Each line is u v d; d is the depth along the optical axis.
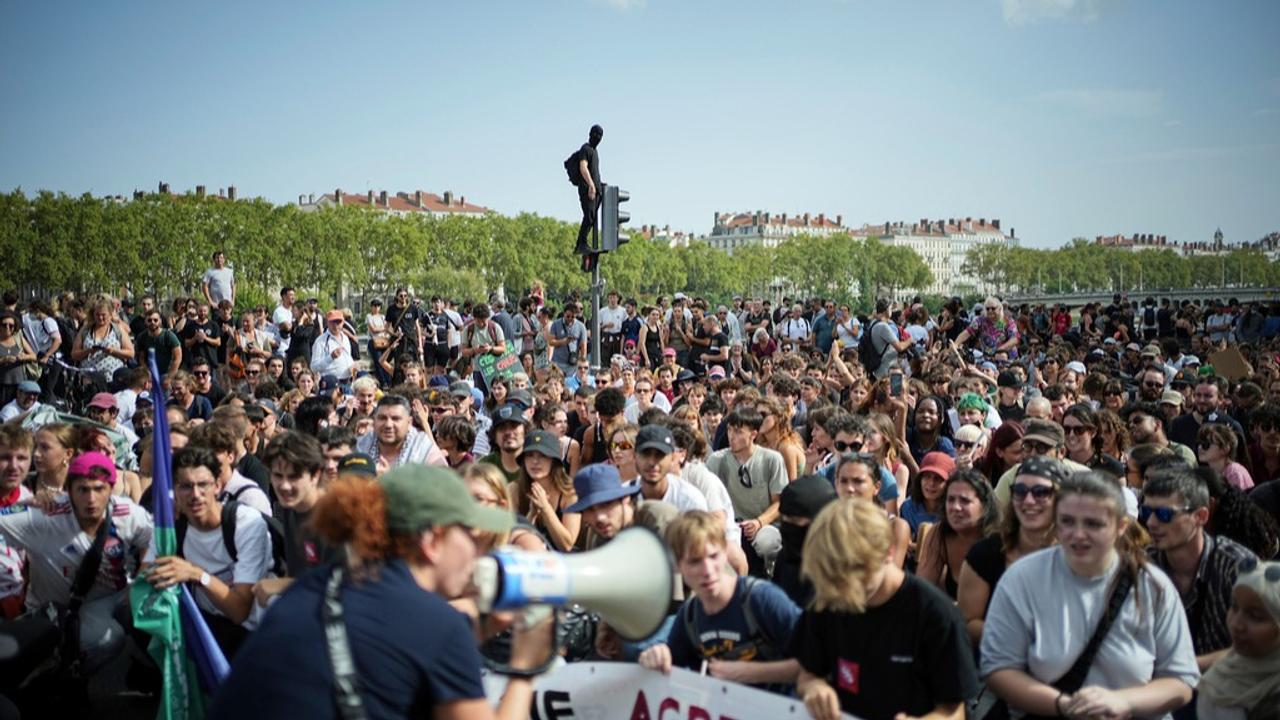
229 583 5.50
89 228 83.31
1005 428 7.36
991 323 19.55
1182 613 3.83
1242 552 4.45
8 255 79.75
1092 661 3.77
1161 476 4.52
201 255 90.06
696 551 3.95
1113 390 10.61
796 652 3.77
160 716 4.91
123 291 87.56
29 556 5.87
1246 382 10.55
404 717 2.62
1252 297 106.75
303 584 2.74
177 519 5.59
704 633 4.09
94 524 5.90
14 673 5.26
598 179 15.61
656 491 6.19
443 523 2.78
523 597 2.89
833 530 3.46
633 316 20.56
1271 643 3.97
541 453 6.60
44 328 14.66
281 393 12.23
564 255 133.12
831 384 14.02
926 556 5.47
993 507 5.16
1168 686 3.74
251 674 2.58
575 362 18.80
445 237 125.12
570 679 3.99
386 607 2.66
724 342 19.94
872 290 192.75
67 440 6.45
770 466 7.68
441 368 19.12
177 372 10.69
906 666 3.53
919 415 9.24
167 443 4.99
